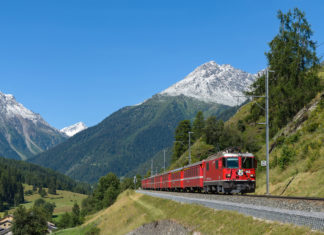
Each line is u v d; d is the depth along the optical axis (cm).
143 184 10619
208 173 3716
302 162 3538
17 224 9850
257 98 6378
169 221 3061
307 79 5275
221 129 8225
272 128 5534
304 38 5512
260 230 1619
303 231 1373
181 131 12494
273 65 5703
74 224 12581
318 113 4381
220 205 2364
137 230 3866
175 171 5625
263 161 3222
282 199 2211
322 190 2650
